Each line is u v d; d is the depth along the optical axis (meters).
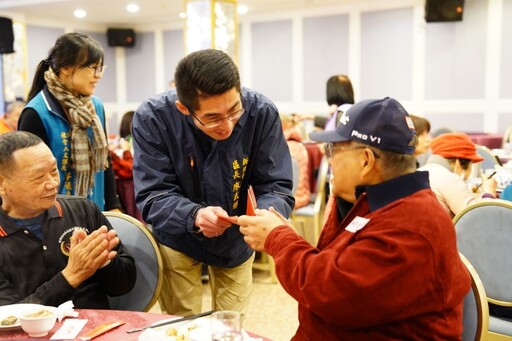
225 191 1.86
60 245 1.67
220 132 1.62
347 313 1.14
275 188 1.92
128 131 5.45
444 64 7.66
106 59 10.12
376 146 1.21
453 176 2.61
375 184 1.22
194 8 5.32
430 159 2.81
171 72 9.93
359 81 8.32
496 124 7.38
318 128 6.77
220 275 2.04
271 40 8.96
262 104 1.85
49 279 1.63
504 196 2.57
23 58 8.88
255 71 9.16
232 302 2.04
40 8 8.40
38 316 1.31
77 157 2.46
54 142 2.41
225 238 1.89
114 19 9.52
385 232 1.14
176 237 1.91
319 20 8.52
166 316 1.44
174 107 1.80
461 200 2.55
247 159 1.87
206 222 1.65
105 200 2.74
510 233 2.03
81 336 1.31
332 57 8.49
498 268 2.07
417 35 7.80
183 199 1.79
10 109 5.24
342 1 8.08
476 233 2.11
